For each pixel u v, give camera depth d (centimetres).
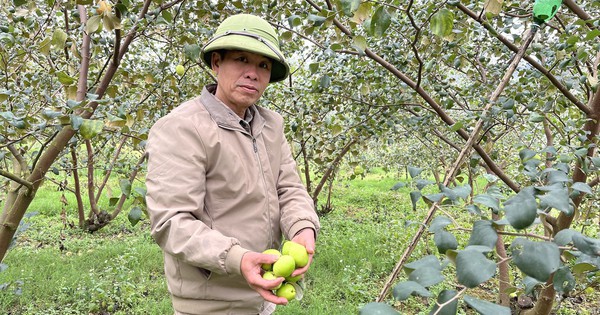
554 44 206
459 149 287
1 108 225
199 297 146
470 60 267
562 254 84
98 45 206
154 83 306
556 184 79
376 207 833
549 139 250
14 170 223
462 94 275
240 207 143
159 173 132
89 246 524
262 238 147
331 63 287
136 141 229
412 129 305
